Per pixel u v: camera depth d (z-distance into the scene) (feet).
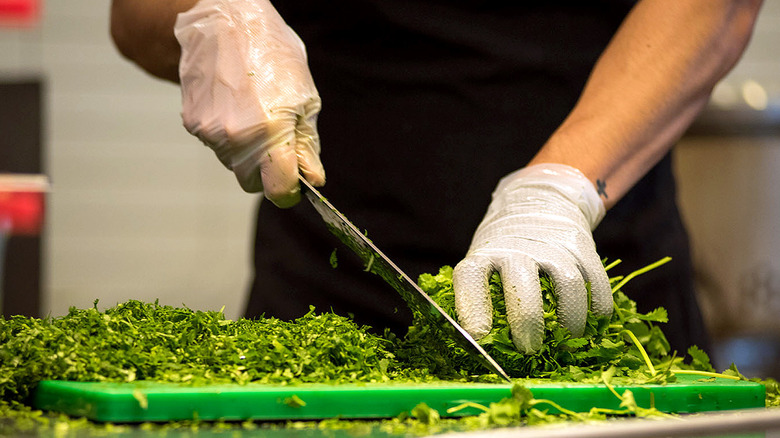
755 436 3.15
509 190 3.82
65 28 8.84
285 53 3.84
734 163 6.22
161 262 8.96
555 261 3.53
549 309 3.51
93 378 3.29
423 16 4.21
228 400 3.20
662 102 3.89
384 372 3.44
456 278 3.53
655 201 4.28
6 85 5.99
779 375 6.25
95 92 8.89
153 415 3.16
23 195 5.24
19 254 5.59
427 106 4.24
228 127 3.74
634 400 3.40
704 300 6.28
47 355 3.31
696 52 3.92
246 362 3.38
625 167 3.89
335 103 4.31
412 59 4.24
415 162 4.25
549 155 3.85
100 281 8.87
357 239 3.63
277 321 3.64
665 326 4.26
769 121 6.14
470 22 4.23
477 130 4.23
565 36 4.25
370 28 4.25
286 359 3.38
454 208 4.22
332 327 3.54
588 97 3.94
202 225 9.01
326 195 4.33
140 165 8.95
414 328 3.62
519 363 3.50
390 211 4.27
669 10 3.95
